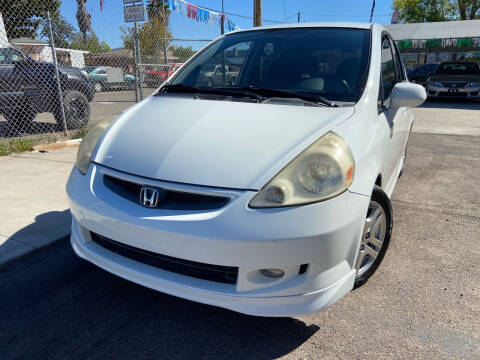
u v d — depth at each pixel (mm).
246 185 1796
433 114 10844
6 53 6863
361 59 2725
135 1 7316
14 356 1916
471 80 13547
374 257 2461
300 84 2674
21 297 2371
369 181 2061
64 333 2080
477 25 17859
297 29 3166
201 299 1864
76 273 2641
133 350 1971
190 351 1969
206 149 1987
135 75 7734
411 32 19109
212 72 3082
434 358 1921
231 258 1746
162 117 2387
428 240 3188
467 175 5016
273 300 1818
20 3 7562
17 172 4699
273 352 1966
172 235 1787
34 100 6906
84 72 7582
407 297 2410
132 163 2051
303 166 1845
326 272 1863
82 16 8531
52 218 3354
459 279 2617
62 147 6098
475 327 2143
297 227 1731
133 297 2396
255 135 2035
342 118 2191
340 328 2133
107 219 1971
